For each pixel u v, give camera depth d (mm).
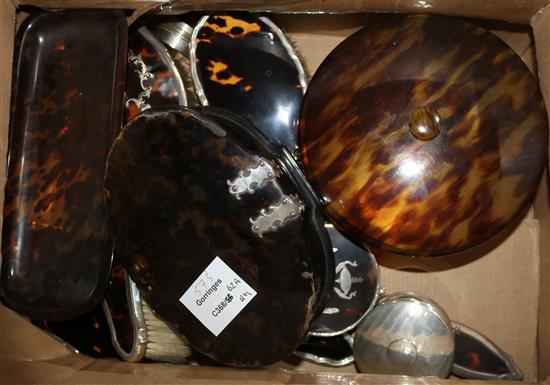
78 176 823
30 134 834
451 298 989
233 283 727
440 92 729
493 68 742
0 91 764
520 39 921
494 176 720
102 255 803
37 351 807
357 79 750
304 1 785
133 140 727
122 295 871
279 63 891
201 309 748
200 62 889
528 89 741
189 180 719
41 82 847
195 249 736
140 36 899
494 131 723
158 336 860
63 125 835
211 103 877
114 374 735
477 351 939
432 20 769
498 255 992
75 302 805
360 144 728
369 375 773
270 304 721
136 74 888
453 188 715
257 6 803
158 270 760
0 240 783
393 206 720
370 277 902
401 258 982
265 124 875
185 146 712
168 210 737
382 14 926
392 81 739
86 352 882
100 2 818
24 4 819
